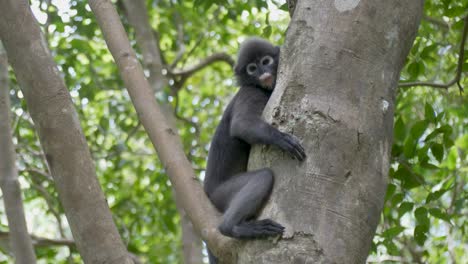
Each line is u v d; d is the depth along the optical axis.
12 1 6.07
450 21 12.85
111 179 17.80
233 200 6.86
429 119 10.72
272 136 6.25
